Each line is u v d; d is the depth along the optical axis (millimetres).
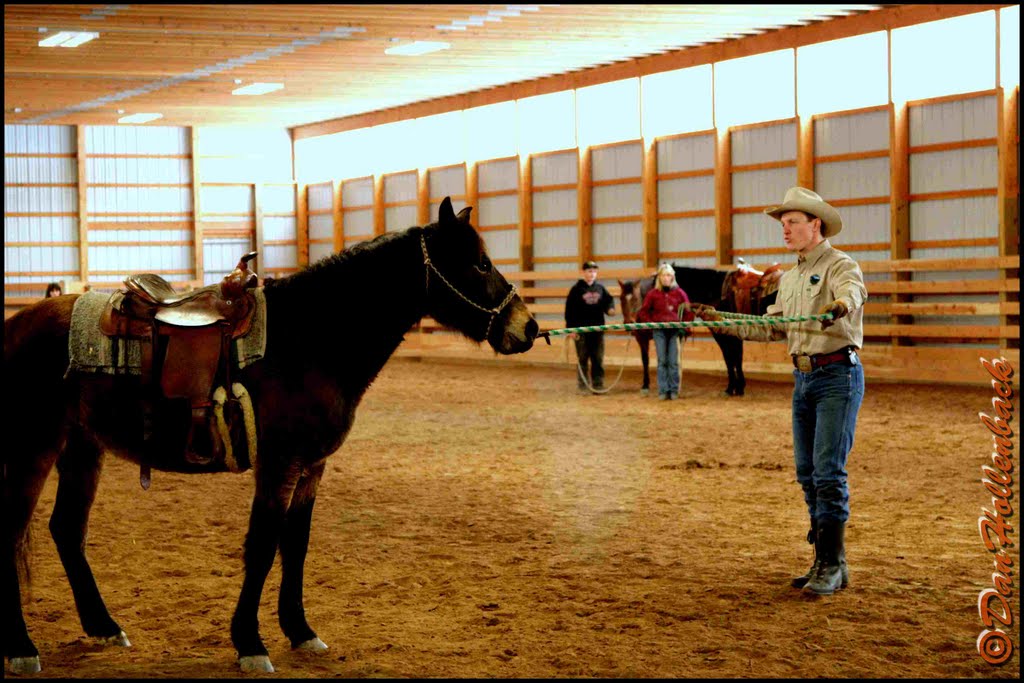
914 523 6223
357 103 23594
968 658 3889
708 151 17719
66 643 4160
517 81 20688
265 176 27516
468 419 12070
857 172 15797
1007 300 13805
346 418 3980
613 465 8633
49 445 3973
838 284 4699
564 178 20266
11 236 25234
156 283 4148
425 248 4062
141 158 26250
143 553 5680
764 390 15055
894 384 14781
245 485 7738
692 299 14812
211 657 3971
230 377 3830
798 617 4414
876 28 15016
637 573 5176
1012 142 13820
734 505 6879
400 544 5852
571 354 19672
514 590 4895
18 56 17266
